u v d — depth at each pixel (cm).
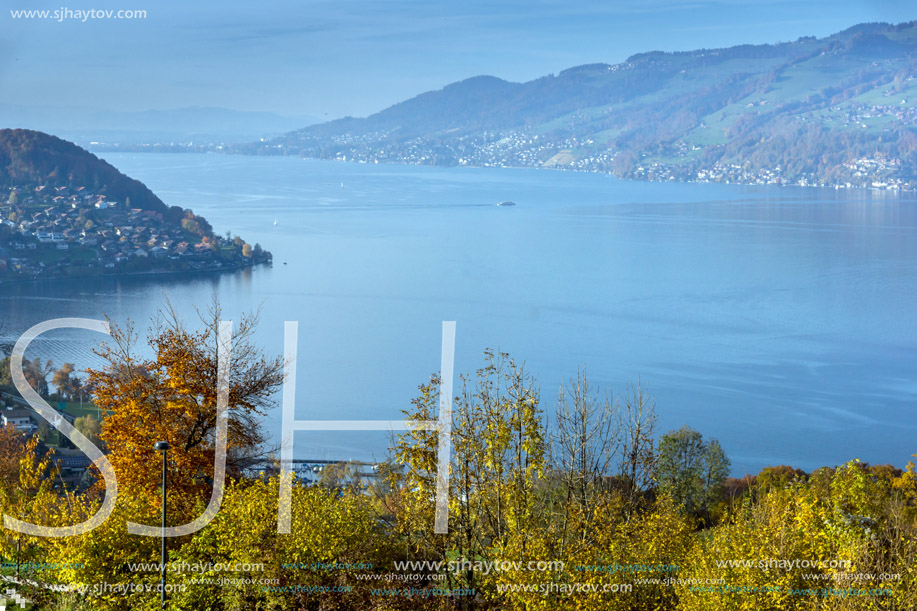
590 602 1358
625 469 1862
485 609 1504
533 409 1570
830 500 1647
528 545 1427
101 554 1591
